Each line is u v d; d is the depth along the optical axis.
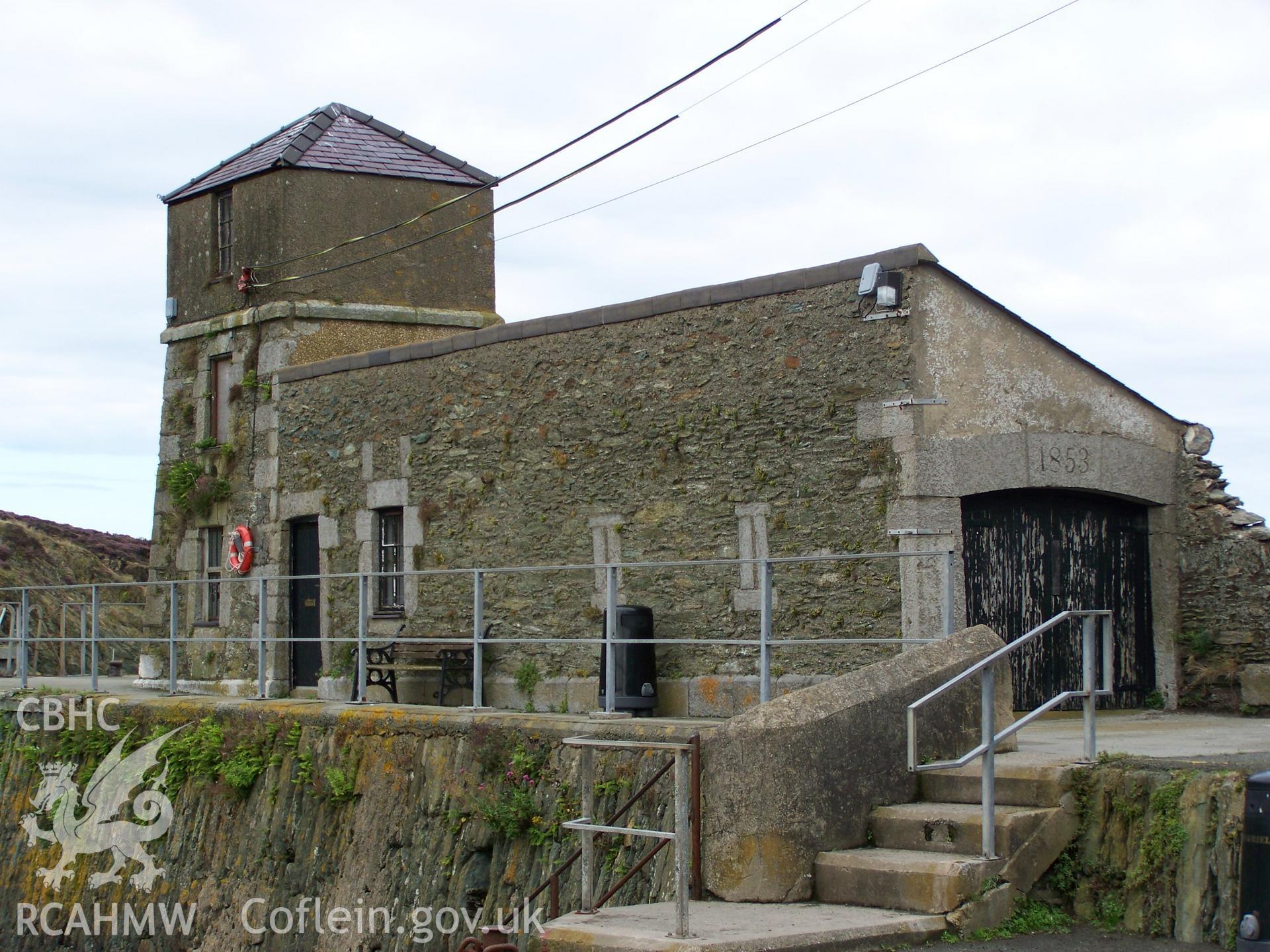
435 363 15.05
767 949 6.27
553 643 11.38
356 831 11.09
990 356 11.83
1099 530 12.57
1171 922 6.84
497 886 9.86
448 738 10.67
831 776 7.58
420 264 18.31
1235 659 12.34
